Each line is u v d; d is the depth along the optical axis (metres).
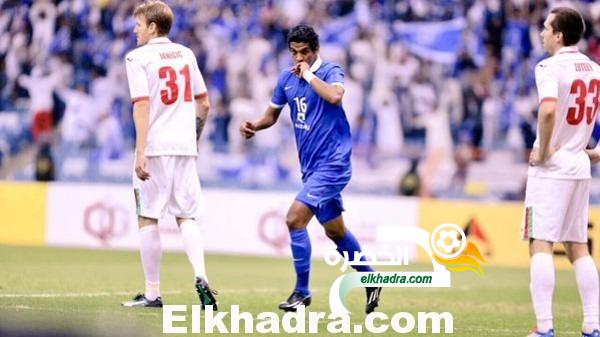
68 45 69.06
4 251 47.97
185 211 27.33
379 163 62.00
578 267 23.95
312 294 34.09
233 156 63.88
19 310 25.86
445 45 66.00
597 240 48.94
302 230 26.69
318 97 26.72
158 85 26.92
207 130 65.25
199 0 69.00
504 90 64.50
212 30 68.50
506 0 66.00
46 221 53.69
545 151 22.91
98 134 66.38
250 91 66.94
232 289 35.06
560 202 23.28
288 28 68.12
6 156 66.62
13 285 32.81
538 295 23.39
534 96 64.31
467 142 63.75
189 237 26.95
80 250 50.12
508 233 50.62
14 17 69.94
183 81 27.28
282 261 48.09
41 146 66.38
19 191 54.31
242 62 67.50
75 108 66.94
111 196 52.44
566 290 39.94
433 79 65.25
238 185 63.03
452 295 35.97
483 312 31.12
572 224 23.84
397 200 51.22
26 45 69.25
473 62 65.31
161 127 27.09
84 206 52.97
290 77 27.39
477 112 64.19
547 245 23.48
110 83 67.69
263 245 51.78
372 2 67.31
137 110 26.44
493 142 63.59
